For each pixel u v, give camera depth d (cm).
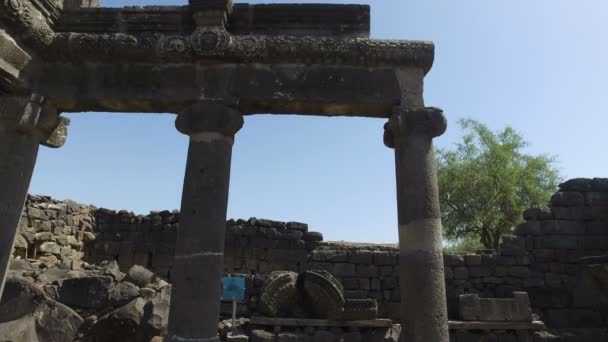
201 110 650
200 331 570
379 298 1409
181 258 599
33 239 1656
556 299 1317
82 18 701
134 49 665
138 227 1989
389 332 1210
